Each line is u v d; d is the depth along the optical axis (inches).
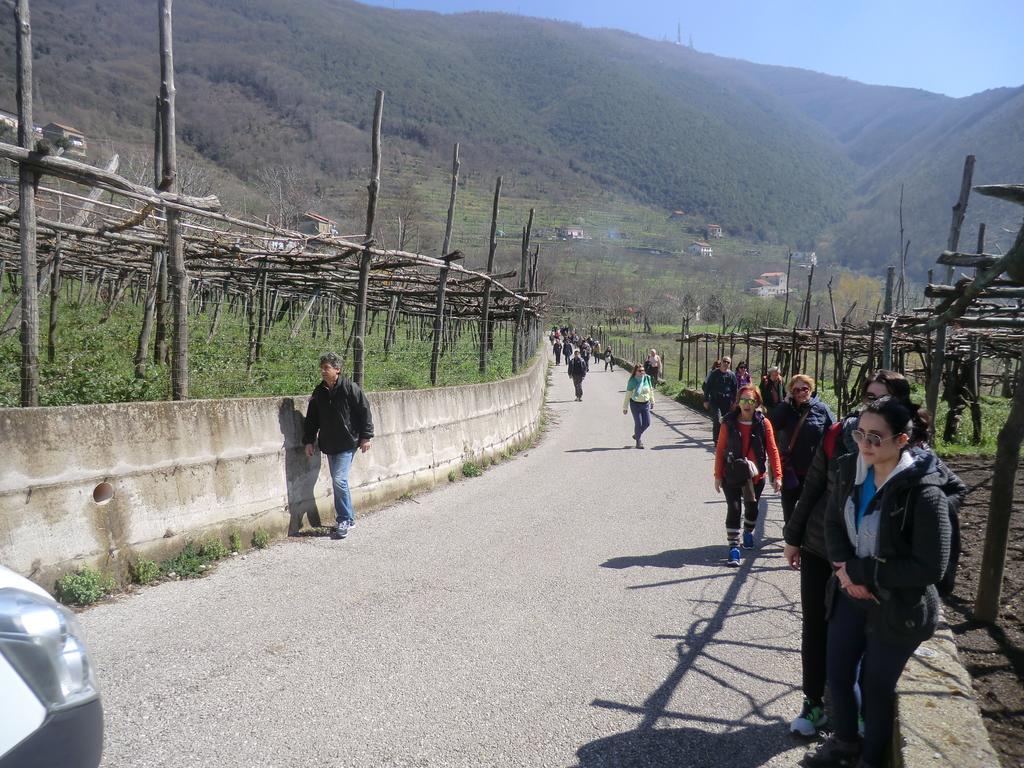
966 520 290.0
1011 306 365.4
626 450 601.3
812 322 2623.0
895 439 121.1
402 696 154.5
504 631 194.9
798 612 218.8
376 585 228.2
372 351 586.6
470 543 284.2
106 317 605.0
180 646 174.2
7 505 184.9
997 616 186.9
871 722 128.2
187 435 239.6
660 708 156.2
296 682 158.2
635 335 2864.2
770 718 154.9
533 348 1256.2
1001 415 671.1
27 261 207.0
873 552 123.2
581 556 271.6
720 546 292.5
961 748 118.5
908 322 417.1
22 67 203.5
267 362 432.1
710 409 565.3
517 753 135.1
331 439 284.2
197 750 129.0
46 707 83.1
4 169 386.0
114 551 212.4
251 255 461.1
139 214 280.8
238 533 258.7
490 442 517.3
